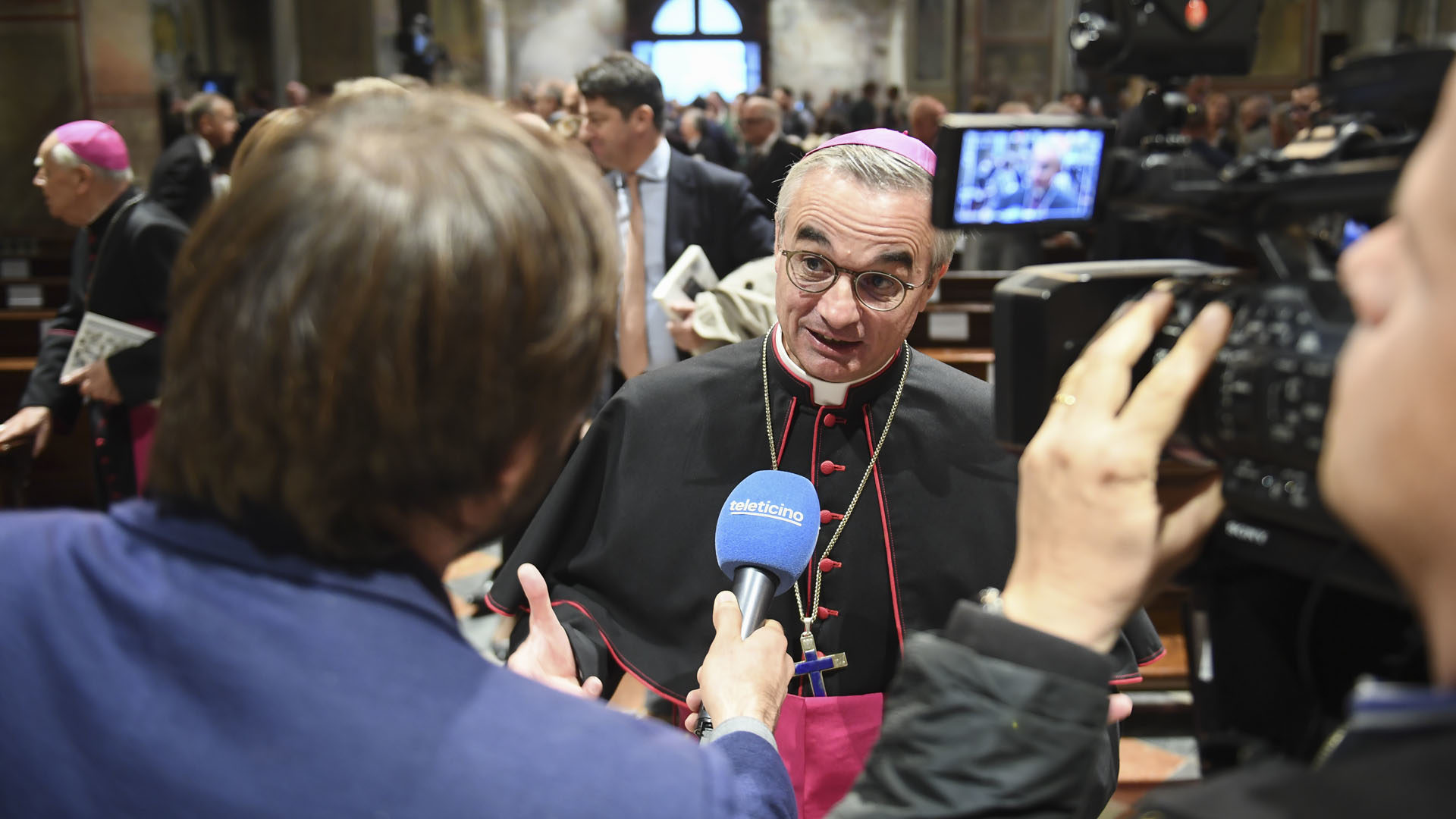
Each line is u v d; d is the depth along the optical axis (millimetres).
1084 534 737
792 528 1237
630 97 3492
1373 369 478
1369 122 753
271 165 698
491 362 664
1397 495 467
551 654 1191
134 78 12562
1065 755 718
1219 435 717
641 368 3605
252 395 656
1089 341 844
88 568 688
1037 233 853
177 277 707
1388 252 497
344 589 673
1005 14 18984
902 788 745
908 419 1586
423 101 744
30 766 641
